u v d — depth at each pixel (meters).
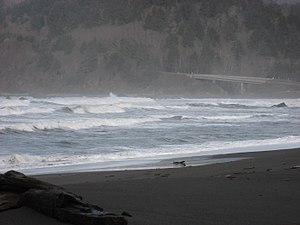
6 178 9.10
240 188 12.07
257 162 20.22
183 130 39.81
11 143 29.36
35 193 8.55
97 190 12.21
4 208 8.51
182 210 9.39
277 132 40.00
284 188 11.95
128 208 9.67
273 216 8.80
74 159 23.12
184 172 17.34
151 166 20.34
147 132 37.53
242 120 53.41
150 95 188.50
